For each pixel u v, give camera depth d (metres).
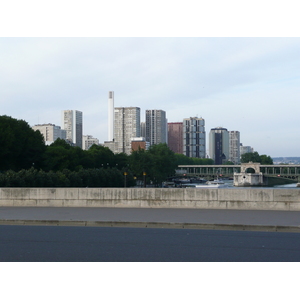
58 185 90.31
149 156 135.00
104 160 152.00
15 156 97.38
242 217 20.00
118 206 24.80
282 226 17.27
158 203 24.42
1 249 12.99
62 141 127.00
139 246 13.52
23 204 25.84
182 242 14.29
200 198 24.02
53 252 12.51
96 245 13.70
